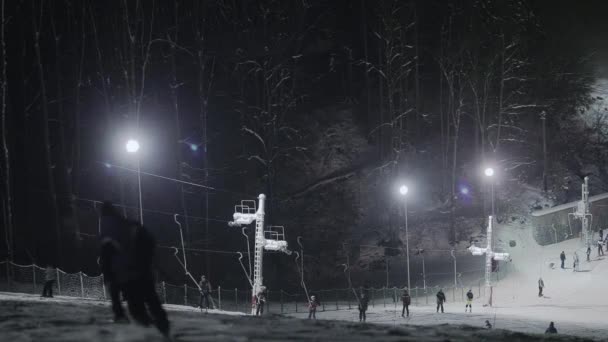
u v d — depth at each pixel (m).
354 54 85.00
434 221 73.19
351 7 84.88
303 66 84.81
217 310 39.66
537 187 77.94
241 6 72.31
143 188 70.62
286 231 70.69
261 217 39.03
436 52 78.88
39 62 57.50
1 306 13.50
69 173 59.81
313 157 79.75
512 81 81.38
